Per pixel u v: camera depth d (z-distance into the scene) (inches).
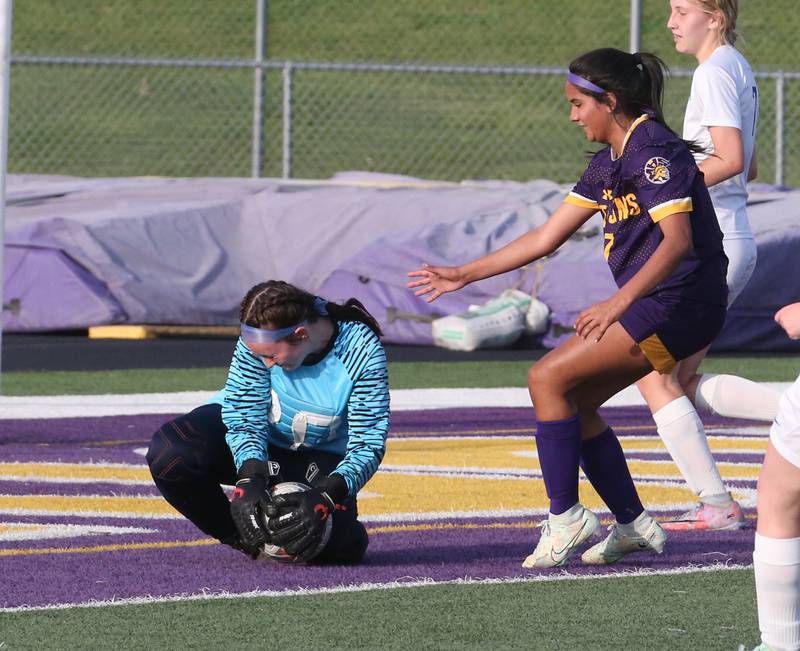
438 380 1636.3
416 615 681.0
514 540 859.4
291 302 737.0
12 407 1398.9
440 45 4286.4
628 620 675.4
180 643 629.6
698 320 745.0
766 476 569.0
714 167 922.7
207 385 1566.2
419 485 1041.5
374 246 2015.3
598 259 1919.3
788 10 4291.3
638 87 746.8
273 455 799.7
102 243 2006.6
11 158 3508.9
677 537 877.2
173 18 4473.4
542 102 3875.5
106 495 990.4
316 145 3590.1
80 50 4256.9
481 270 803.4
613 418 1397.6
